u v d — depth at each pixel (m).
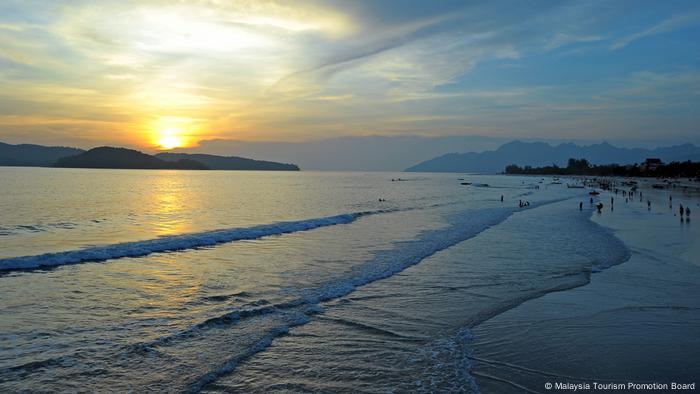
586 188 131.38
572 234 32.31
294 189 105.00
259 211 50.59
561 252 24.23
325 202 67.06
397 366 9.66
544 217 46.25
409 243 27.02
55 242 27.58
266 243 26.80
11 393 8.13
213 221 40.12
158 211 48.62
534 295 15.43
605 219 44.31
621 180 177.50
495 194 99.44
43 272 18.33
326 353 10.28
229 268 19.41
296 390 8.55
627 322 12.65
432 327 12.12
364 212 49.88
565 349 10.69
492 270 19.38
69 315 12.69
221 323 12.10
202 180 155.12
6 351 10.01
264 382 8.86
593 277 18.28
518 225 38.28
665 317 13.13
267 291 15.54
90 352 10.05
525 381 9.02
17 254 23.38
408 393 8.48
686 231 34.56
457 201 74.06
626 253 24.16
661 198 78.44
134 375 8.98
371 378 9.09
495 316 13.10
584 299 14.98
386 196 86.62
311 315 12.97
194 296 14.80
